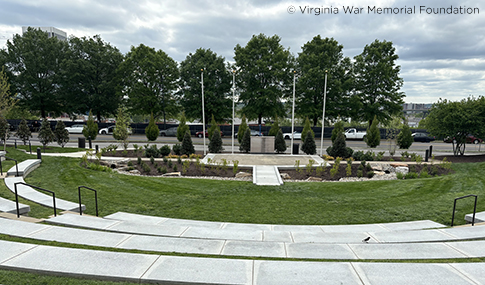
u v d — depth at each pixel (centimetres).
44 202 920
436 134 2356
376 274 432
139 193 1167
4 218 692
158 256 489
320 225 869
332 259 504
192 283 415
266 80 4559
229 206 1049
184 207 1027
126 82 4775
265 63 4209
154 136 3359
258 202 1104
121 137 2295
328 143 3606
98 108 4819
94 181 1289
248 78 4438
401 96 4347
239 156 2189
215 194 1208
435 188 1271
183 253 522
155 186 1291
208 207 1034
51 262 461
